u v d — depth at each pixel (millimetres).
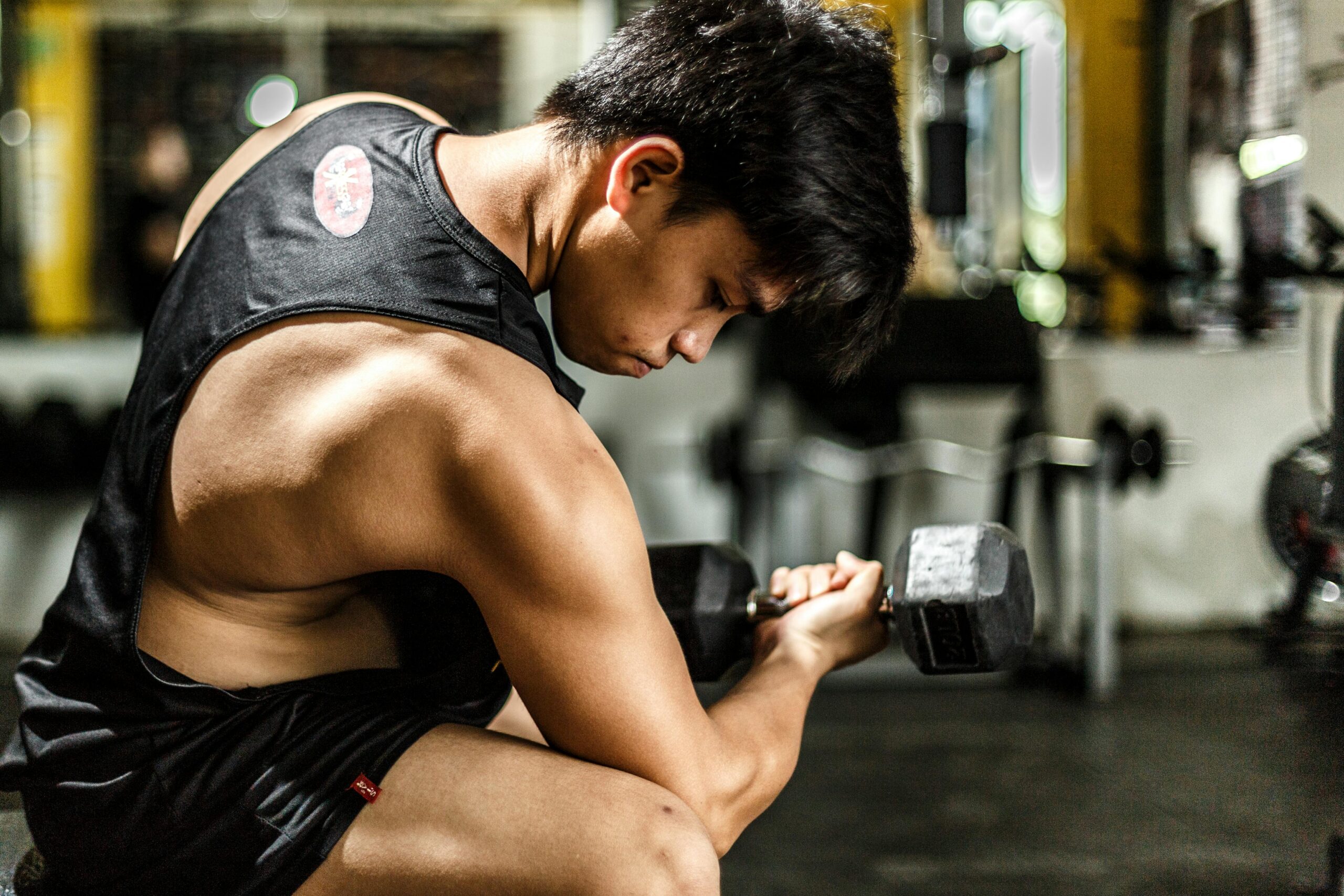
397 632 971
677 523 3537
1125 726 2412
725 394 3518
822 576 1202
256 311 873
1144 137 3275
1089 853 1676
